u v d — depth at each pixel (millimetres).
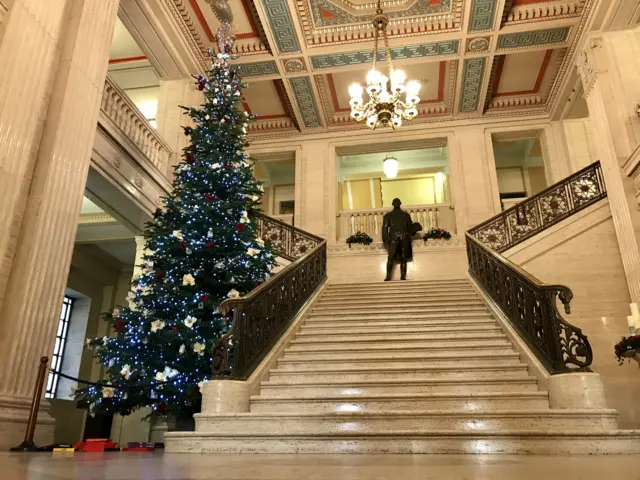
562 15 9672
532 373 4812
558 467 2240
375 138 13500
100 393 5699
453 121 13188
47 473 1850
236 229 6531
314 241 10766
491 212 12195
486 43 10469
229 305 4949
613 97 9180
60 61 5855
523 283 5367
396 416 3885
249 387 4633
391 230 11477
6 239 4832
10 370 4617
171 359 5926
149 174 8617
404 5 9672
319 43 10531
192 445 3699
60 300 5297
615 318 8148
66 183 5543
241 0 9617
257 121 13531
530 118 12844
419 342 5918
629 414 7461
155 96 12234
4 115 4930
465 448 3420
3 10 5129
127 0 8656
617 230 8586
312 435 3580
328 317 7254
